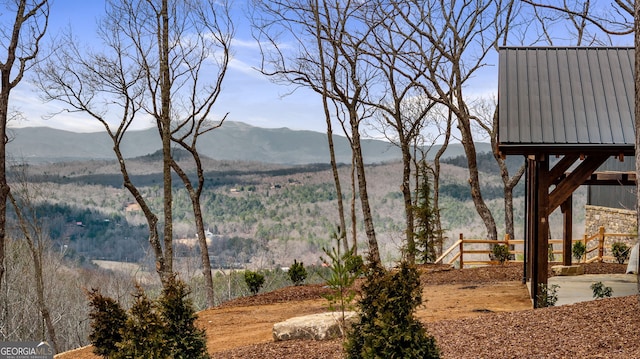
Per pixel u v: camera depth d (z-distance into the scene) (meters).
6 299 24.56
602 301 10.72
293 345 10.59
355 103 24.78
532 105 14.23
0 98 19.03
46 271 27.31
